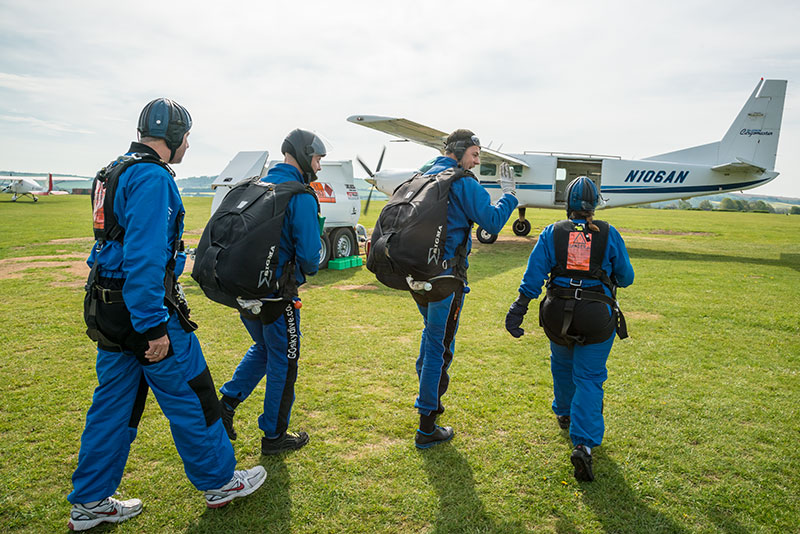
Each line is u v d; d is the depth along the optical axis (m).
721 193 15.70
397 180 14.47
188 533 2.09
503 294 7.38
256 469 2.39
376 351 4.57
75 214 24.41
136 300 1.80
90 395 3.49
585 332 2.51
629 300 6.97
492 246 14.42
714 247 14.62
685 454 2.82
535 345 4.87
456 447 2.86
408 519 2.21
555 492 2.43
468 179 2.69
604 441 2.96
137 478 2.49
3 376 3.83
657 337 5.18
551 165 16.23
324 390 3.66
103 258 1.94
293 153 2.51
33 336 4.88
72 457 2.69
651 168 15.57
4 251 11.38
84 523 2.06
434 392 2.78
